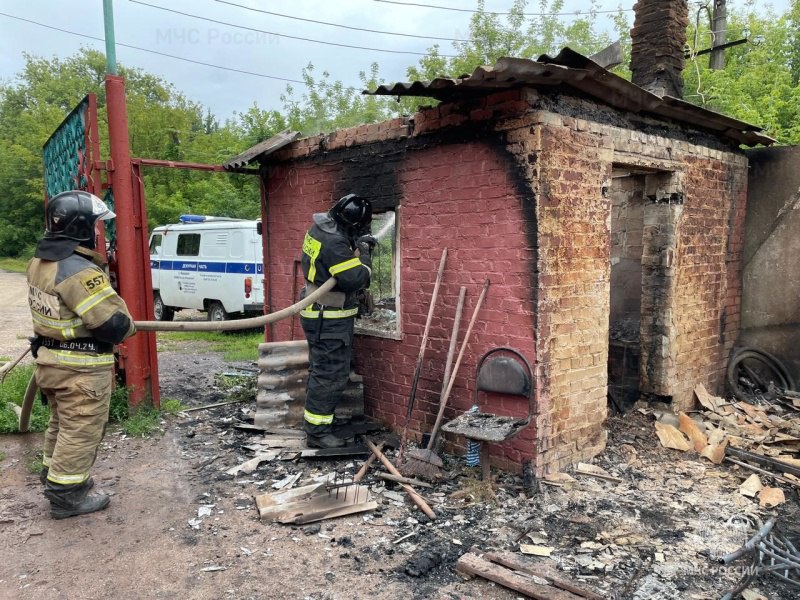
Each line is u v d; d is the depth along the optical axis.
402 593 2.76
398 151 4.69
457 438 4.44
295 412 5.14
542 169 3.71
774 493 3.79
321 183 5.52
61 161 6.51
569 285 4.01
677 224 4.98
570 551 3.12
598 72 3.50
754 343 6.03
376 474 4.02
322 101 21.34
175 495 3.88
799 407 5.38
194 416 5.65
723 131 5.30
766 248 5.91
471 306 4.23
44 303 3.34
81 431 3.47
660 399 5.16
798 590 2.80
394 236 4.89
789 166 5.72
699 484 4.02
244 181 21.73
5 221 31.09
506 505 3.66
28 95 39.66
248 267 10.52
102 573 2.94
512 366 3.88
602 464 4.31
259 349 5.09
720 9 11.85
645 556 3.08
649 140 4.61
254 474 4.22
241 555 3.12
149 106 24.03
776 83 12.24
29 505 3.71
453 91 3.88
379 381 5.13
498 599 2.72
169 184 21.92
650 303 5.13
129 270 5.22
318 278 4.45
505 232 3.94
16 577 2.91
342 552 3.14
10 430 5.02
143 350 5.46
